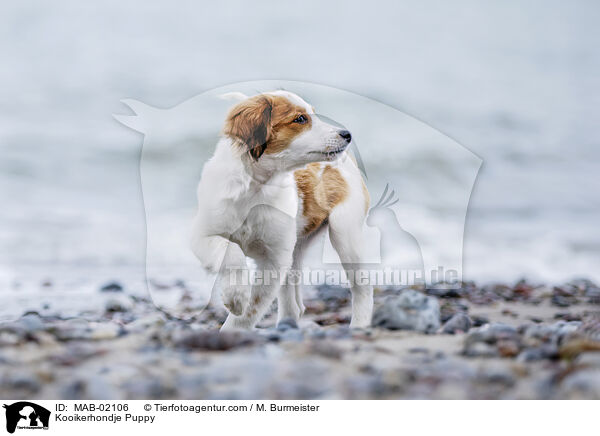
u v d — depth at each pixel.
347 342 4.70
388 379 3.77
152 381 3.73
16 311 6.95
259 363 3.98
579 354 3.96
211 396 3.63
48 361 4.11
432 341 4.76
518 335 4.61
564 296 8.29
